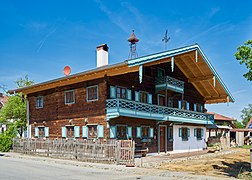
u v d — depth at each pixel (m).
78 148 19.09
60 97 24.36
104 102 20.50
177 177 12.46
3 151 24.78
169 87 24.70
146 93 24.11
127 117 21.69
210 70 27.25
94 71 20.00
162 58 20.62
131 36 24.23
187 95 29.75
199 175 13.05
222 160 21.31
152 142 24.25
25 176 12.19
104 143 17.98
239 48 14.09
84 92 22.23
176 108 25.78
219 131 41.97
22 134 34.41
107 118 20.05
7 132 26.41
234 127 49.88
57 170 14.28
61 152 20.17
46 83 23.95
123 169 14.77
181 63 27.55
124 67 18.94
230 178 12.36
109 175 12.86
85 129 21.75
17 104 33.78
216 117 44.16
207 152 28.78
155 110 23.03
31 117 27.31
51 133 24.84
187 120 27.14
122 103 20.00
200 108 32.16
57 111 24.42
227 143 39.03
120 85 21.61
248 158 23.23
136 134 22.50
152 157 21.83
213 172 14.76
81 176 12.41
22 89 26.80
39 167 15.39
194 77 29.38
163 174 13.17
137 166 16.09
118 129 20.95
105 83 20.61
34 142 22.50
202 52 24.98
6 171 13.68
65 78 22.00
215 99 32.31
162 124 25.78
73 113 22.92
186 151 29.22
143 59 19.00
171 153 26.14
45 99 25.94
